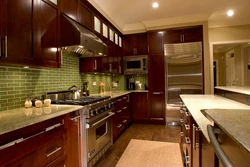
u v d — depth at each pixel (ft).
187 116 6.09
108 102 9.02
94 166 7.34
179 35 13.61
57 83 8.04
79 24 7.85
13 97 5.81
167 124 13.92
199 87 13.12
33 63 5.32
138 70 14.78
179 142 10.00
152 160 7.86
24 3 5.03
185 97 8.96
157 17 13.02
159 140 10.41
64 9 6.97
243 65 18.40
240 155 1.90
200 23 13.03
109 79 14.44
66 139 5.44
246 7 11.48
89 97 8.73
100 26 10.55
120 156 8.31
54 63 6.33
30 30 5.24
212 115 2.90
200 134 3.94
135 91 14.61
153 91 14.24
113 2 10.36
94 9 9.69
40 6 5.66
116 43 13.61
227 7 11.47
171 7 11.30
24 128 3.87
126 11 11.80
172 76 13.78
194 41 13.25
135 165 7.43
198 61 13.17
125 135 11.44
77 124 6.15
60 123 5.15
